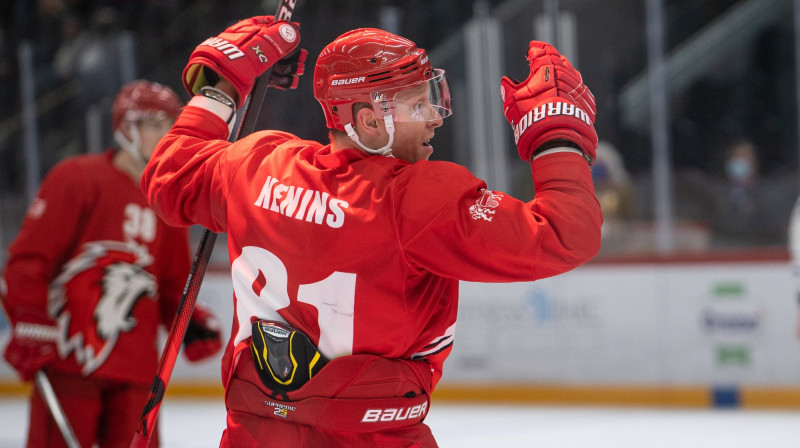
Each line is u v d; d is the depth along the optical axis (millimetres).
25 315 10125
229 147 6047
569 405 21875
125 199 10523
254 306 5719
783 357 20719
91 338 10266
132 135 10461
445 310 5695
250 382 5707
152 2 29875
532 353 22266
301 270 5453
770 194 26531
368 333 5426
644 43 28094
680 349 21391
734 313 21031
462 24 26578
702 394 21156
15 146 26688
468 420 20281
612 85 28453
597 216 5379
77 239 10492
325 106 5703
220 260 25062
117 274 10383
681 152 29250
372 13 26000
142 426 6281
